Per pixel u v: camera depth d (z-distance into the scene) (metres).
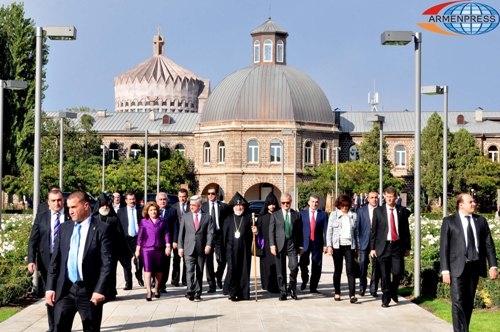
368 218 20.06
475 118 89.81
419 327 14.98
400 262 17.80
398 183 78.81
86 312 10.76
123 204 25.39
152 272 18.98
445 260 13.23
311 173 79.81
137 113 92.38
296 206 61.91
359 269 20.52
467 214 13.32
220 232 21.59
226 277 19.41
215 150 82.38
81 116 90.75
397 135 87.19
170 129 88.62
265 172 80.00
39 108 20.69
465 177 77.50
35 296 18.92
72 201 10.75
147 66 144.88
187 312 16.92
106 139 88.38
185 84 143.38
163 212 20.80
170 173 81.06
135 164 80.31
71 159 72.25
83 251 10.72
